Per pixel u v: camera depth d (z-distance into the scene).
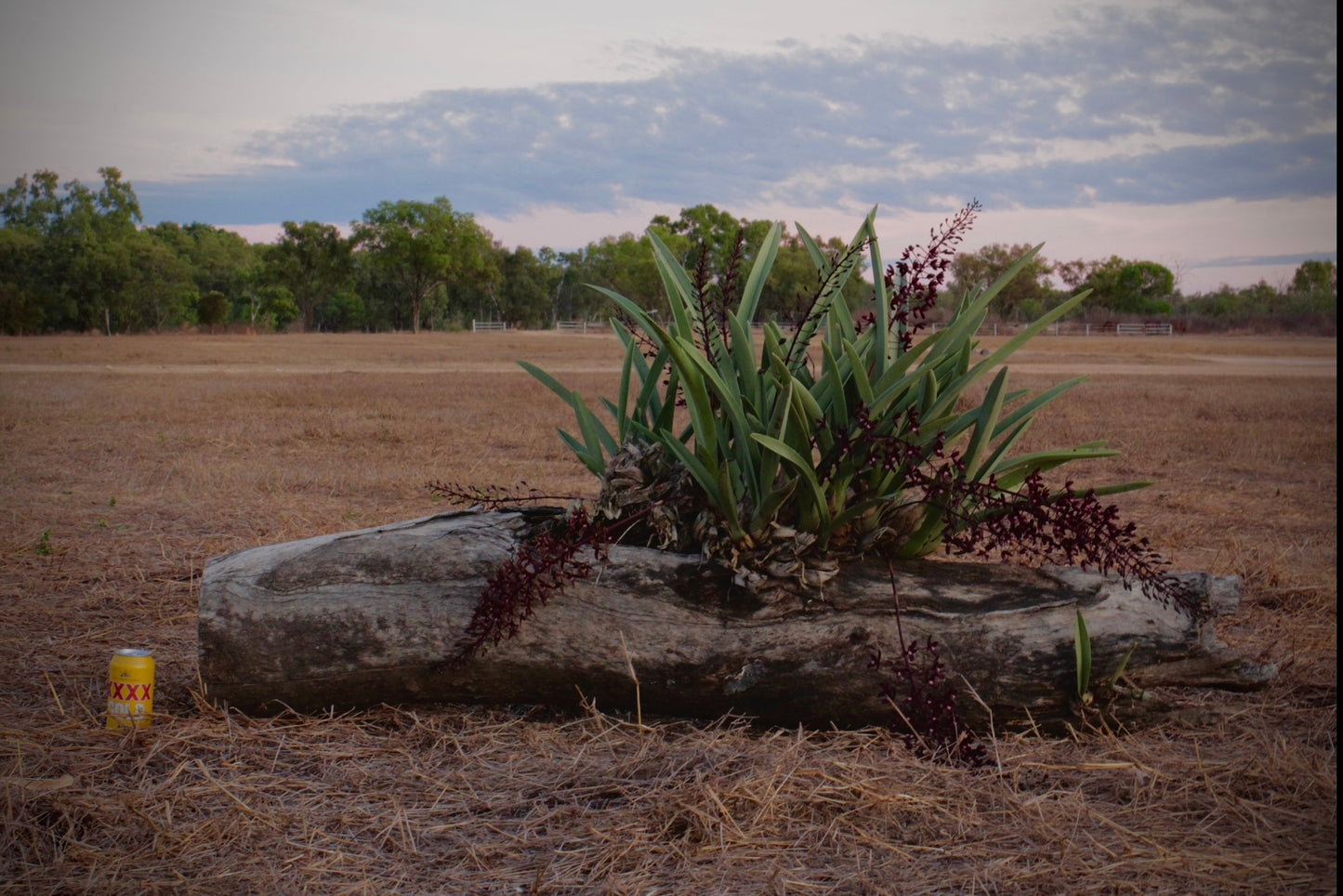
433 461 9.70
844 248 3.54
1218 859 2.32
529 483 8.31
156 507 7.09
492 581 3.05
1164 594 3.13
